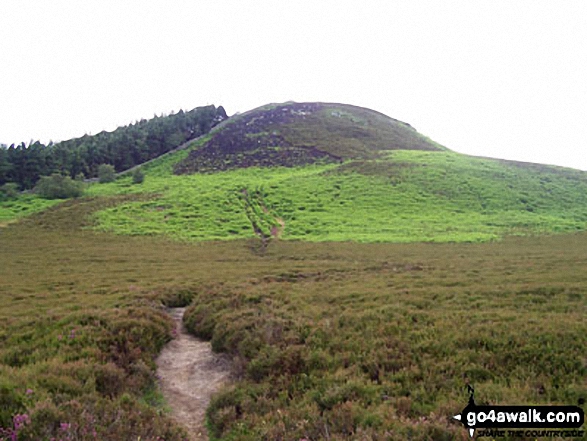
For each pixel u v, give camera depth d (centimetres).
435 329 1164
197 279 2894
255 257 4247
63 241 5384
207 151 13050
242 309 1631
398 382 865
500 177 8419
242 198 8062
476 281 2172
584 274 2192
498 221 5809
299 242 5138
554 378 809
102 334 1248
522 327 1106
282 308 1611
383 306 1509
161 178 10662
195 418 886
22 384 774
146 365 1076
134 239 5556
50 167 10150
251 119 15688
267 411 815
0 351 1132
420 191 7631
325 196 7675
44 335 1295
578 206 6788
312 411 760
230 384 1005
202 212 7081
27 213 7244
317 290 2114
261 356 1062
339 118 15550
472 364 892
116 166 12044
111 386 899
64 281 2916
